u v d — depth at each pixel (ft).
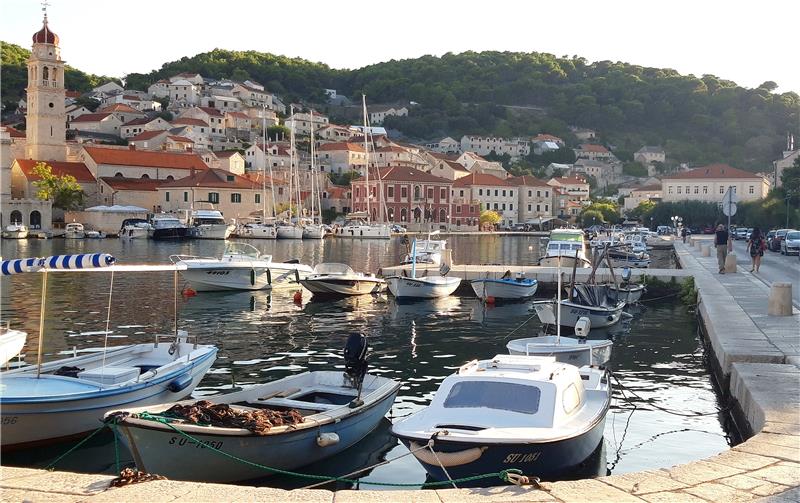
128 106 654.94
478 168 618.44
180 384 52.47
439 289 132.26
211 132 635.25
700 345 88.12
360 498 26.63
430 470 37.93
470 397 40.45
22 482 28.48
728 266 135.33
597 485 28.43
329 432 43.06
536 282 135.54
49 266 44.42
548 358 45.93
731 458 32.09
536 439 36.14
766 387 47.14
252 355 78.33
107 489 27.78
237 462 38.63
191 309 115.55
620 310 103.65
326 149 606.96
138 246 285.43
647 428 53.06
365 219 460.14
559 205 595.06
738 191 496.23
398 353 80.89
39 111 425.28
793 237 191.72
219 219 383.65
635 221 537.24
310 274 135.33
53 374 50.65
